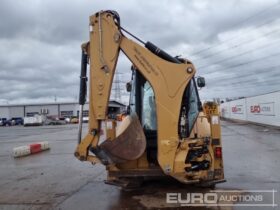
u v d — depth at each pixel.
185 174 6.29
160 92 6.40
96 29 6.69
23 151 15.63
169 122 6.33
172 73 6.41
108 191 7.66
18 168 12.01
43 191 8.03
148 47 6.61
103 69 6.60
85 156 6.69
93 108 6.65
